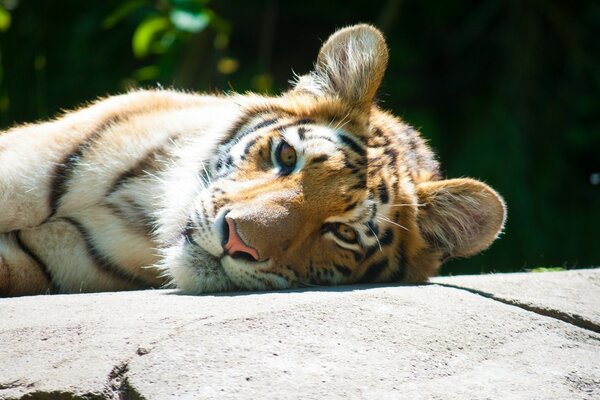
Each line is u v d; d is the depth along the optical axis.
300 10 29.56
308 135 10.13
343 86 10.98
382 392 6.36
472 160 25.33
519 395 6.56
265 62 27.64
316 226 9.55
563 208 25.80
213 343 6.78
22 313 7.69
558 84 26.58
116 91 27.23
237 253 9.14
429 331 7.37
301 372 6.50
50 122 11.55
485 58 27.67
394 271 10.36
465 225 10.52
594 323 8.31
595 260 24.95
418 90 27.78
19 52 26.30
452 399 6.38
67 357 6.72
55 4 27.17
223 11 29.16
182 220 10.14
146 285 10.91
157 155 11.00
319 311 7.48
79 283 10.66
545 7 26.67
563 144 26.14
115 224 10.71
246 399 6.14
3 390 6.46
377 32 10.82
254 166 10.10
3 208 10.30
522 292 9.05
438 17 27.86
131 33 27.77
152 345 6.74
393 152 10.70
